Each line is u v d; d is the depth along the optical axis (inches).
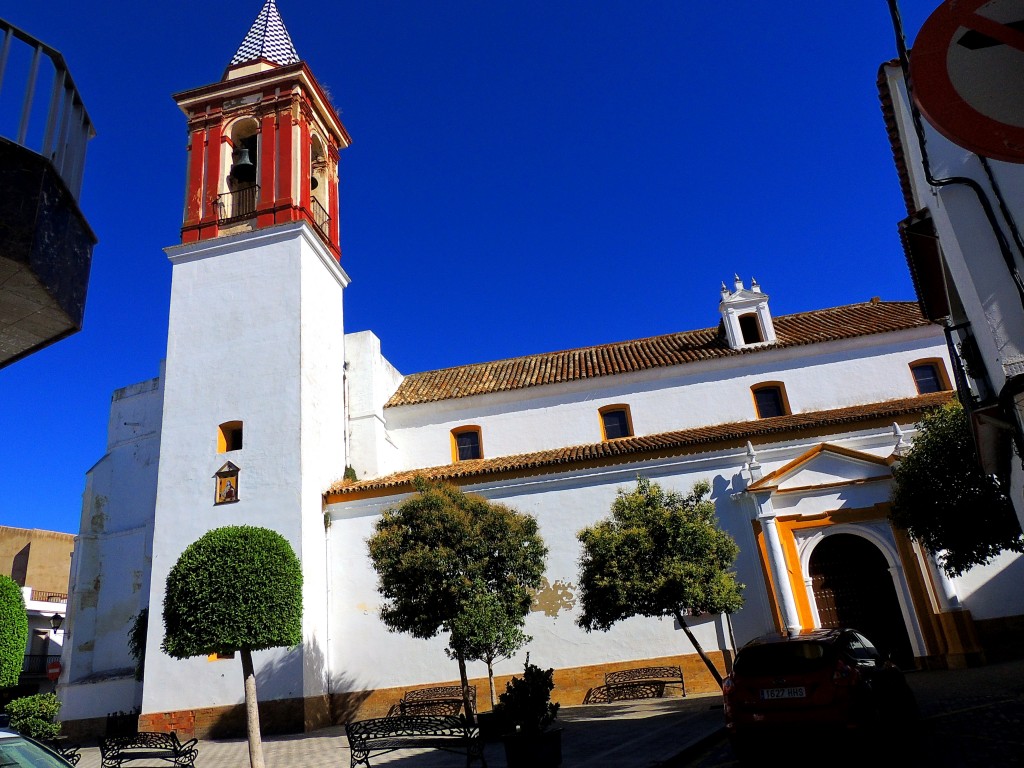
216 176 917.2
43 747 185.9
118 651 901.8
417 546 543.2
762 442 732.0
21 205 158.2
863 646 378.3
